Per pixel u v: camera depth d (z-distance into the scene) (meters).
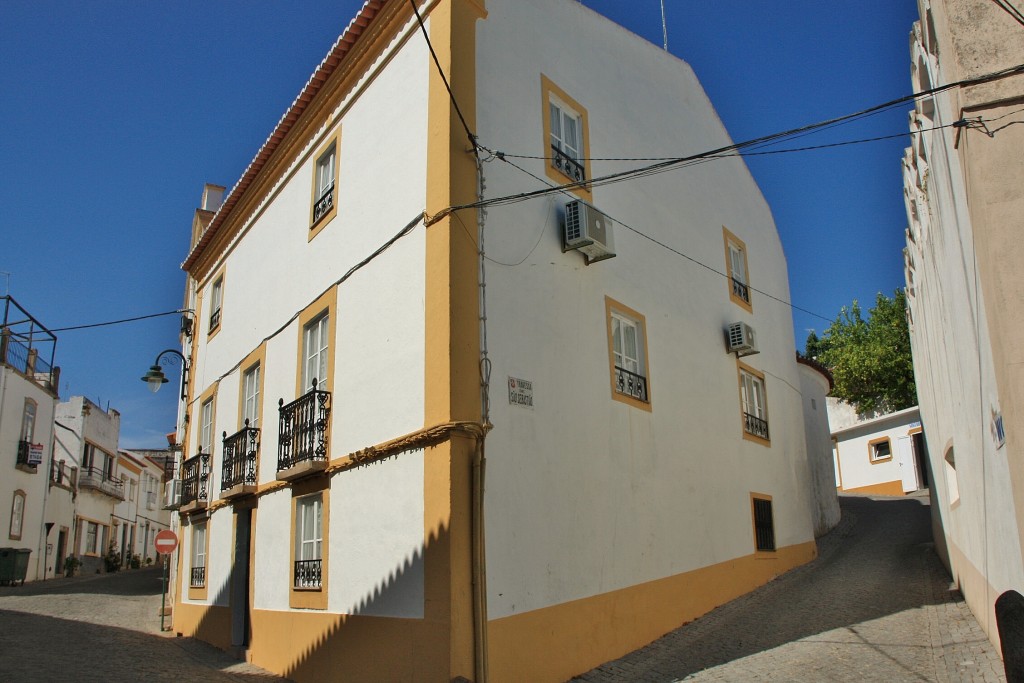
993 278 5.11
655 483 10.18
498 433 7.70
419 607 7.16
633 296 10.73
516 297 8.41
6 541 24.91
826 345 38.44
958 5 5.69
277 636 9.98
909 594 10.95
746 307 14.70
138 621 15.77
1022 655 3.80
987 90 5.40
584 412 9.05
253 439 11.66
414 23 9.16
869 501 24.16
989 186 5.23
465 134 8.30
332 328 9.85
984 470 6.92
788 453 15.22
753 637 9.29
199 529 14.18
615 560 8.98
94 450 35.91
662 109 13.02
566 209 9.44
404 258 8.52
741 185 15.98
